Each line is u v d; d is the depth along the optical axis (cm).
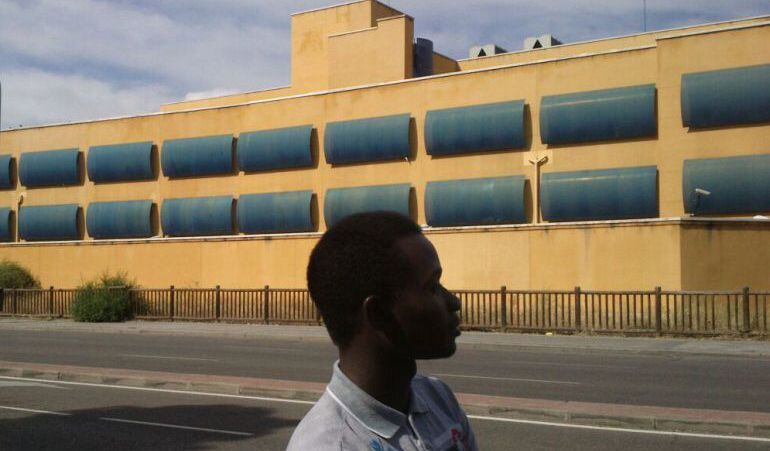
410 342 193
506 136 3128
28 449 913
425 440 197
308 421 191
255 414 1112
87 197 4178
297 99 3653
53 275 3956
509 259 2823
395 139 3341
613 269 2634
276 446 918
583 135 2998
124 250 3756
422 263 196
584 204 2975
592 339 2256
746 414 1008
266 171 3719
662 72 2898
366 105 3481
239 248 3459
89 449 911
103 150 4078
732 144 2780
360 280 192
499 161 3191
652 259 2572
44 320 3353
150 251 3688
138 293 3275
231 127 3819
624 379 1455
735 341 2148
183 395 1285
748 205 2725
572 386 1355
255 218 3662
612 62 2998
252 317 2991
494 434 958
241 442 939
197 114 3909
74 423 1060
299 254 3322
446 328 197
